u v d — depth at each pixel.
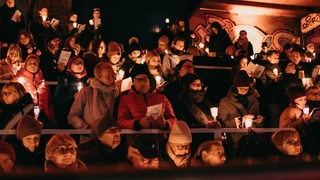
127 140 4.20
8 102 4.12
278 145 4.40
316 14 14.30
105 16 17.27
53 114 5.23
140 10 18.83
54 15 12.27
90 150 3.86
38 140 3.72
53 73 6.51
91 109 4.56
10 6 7.72
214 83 8.53
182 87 5.95
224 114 5.53
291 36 15.04
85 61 6.59
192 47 9.43
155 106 4.30
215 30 10.39
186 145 4.07
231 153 4.99
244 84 5.52
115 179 0.30
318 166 0.31
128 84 5.24
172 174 0.31
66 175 0.31
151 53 6.55
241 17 14.63
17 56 6.02
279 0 14.41
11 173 0.31
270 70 8.05
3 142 3.27
